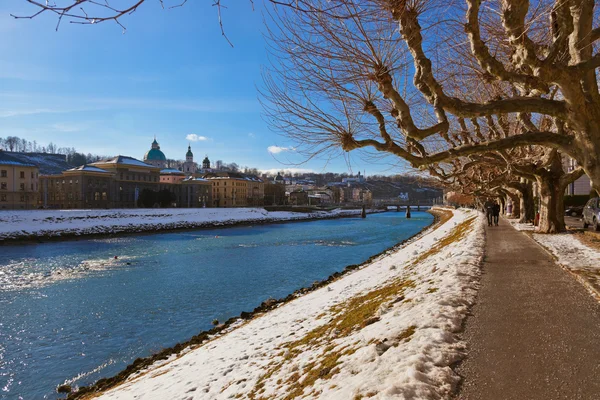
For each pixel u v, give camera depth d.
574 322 6.45
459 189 33.25
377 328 7.23
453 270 11.19
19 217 62.44
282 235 63.53
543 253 14.18
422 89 8.84
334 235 60.94
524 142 9.41
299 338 9.58
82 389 11.38
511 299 8.01
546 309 7.23
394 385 4.34
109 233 67.19
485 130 20.22
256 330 12.08
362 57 7.98
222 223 88.88
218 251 43.38
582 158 8.93
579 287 8.83
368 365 5.38
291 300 17.45
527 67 9.01
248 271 29.95
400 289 11.17
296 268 30.66
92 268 32.78
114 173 122.31
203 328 16.89
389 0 7.28
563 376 4.60
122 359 14.09
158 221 79.69
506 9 8.12
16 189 98.75
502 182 30.59
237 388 7.03
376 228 74.12
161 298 22.23
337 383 5.21
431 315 6.94
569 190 54.00
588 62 7.94
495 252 14.92
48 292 24.19
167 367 10.62
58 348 15.18
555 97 15.80
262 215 108.75
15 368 13.52
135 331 16.88
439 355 5.22
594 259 12.10
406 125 8.77
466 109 8.57
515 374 4.70
